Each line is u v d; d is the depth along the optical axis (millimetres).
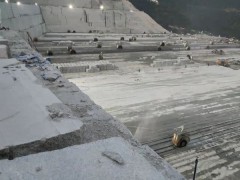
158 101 17578
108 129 5809
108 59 28922
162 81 22266
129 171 3680
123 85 20375
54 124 5184
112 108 15930
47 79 8562
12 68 8562
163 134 13102
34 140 4605
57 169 3547
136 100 17453
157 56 32625
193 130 13781
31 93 6578
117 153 4051
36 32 42031
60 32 50156
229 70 28125
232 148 12203
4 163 3586
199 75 25219
